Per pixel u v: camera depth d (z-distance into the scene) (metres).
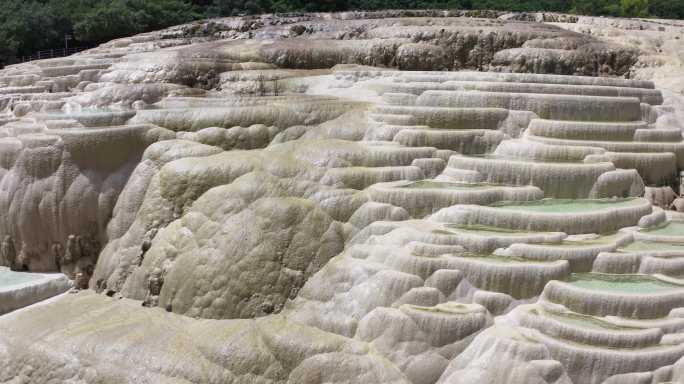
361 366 13.22
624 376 11.94
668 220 16.72
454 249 14.41
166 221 17.23
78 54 29.12
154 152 18.36
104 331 14.91
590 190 16.78
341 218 16.00
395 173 16.92
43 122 19.95
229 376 13.65
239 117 18.77
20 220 18.52
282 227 15.71
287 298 15.07
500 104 19.02
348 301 14.39
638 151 18.08
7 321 16.02
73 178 18.34
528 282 13.62
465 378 12.73
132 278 17.02
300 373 13.48
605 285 13.55
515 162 16.89
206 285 15.39
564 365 12.25
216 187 16.95
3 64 40.53
